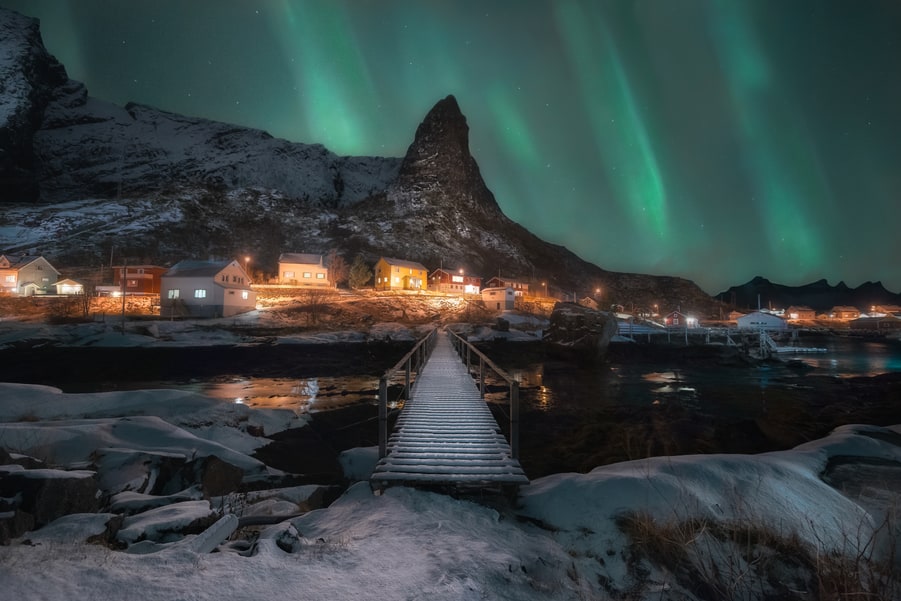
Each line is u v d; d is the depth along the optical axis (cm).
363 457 983
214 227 11988
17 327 4216
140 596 292
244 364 3681
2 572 305
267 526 489
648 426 1492
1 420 1065
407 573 361
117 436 859
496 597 342
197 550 376
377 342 4625
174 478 664
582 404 2275
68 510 460
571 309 4622
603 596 393
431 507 541
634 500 530
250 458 863
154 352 3869
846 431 941
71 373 3231
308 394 2481
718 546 455
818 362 4888
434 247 14200
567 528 511
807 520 518
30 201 14912
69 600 280
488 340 5147
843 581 399
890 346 7469
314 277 7906
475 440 795
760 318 7925
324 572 354
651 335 6188
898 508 568
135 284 6309
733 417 1995
